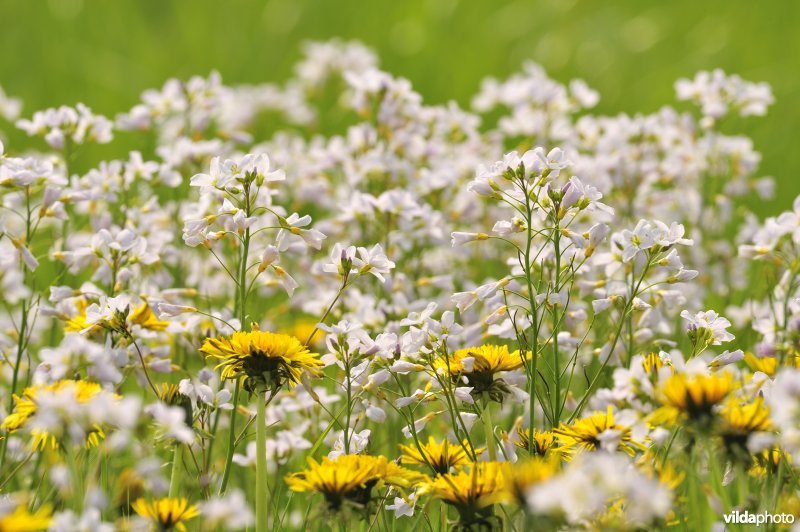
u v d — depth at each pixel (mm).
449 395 4363
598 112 13344
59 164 6797
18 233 7531
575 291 5883
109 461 4883
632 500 3125
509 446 4480
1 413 5293
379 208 6586
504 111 12734
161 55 15469
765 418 3514
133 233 5340
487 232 7797
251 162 4586
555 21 16344
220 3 16688
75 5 15742
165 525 3633
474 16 16594
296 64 15617
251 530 4848
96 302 5414
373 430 5621
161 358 5211
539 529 3367
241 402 5688
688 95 8383
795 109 12438
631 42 15445
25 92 13953
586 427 3900
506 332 5176
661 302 5758
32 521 3158
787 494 3969
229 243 6055
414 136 7875
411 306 6004
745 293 7812
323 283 6883
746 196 9469
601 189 7430
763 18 15867
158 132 9609
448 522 3805
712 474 4047
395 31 15930
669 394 3537
